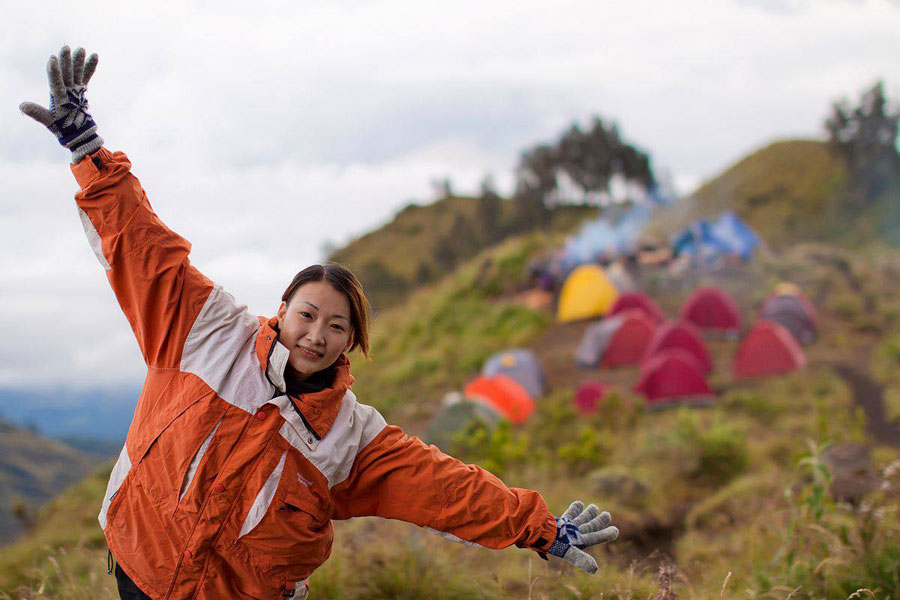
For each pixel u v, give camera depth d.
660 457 8.32
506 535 2.23
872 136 68.88
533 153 80.62
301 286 2.16
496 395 13.07
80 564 4.70
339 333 2.13
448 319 22.22
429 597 3.71
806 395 12.95
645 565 4.37
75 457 151.12
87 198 2.09
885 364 14.74
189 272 2.15
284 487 2.02
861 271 25.89
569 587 3.38
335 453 2.11
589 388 12.96
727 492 6.49
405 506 2.23
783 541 4.14
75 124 2.08
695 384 12.98
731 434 8.58
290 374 2.16
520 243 27.44
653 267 24.58
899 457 6.30
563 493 6.95
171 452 2.00
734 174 77.44
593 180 78.62
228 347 2.09
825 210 66.25
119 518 2.06
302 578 2.12
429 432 10.95
